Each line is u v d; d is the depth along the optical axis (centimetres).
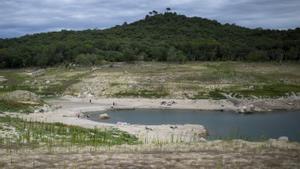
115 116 8938
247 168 2430
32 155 2825
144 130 6109
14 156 2773
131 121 8131
